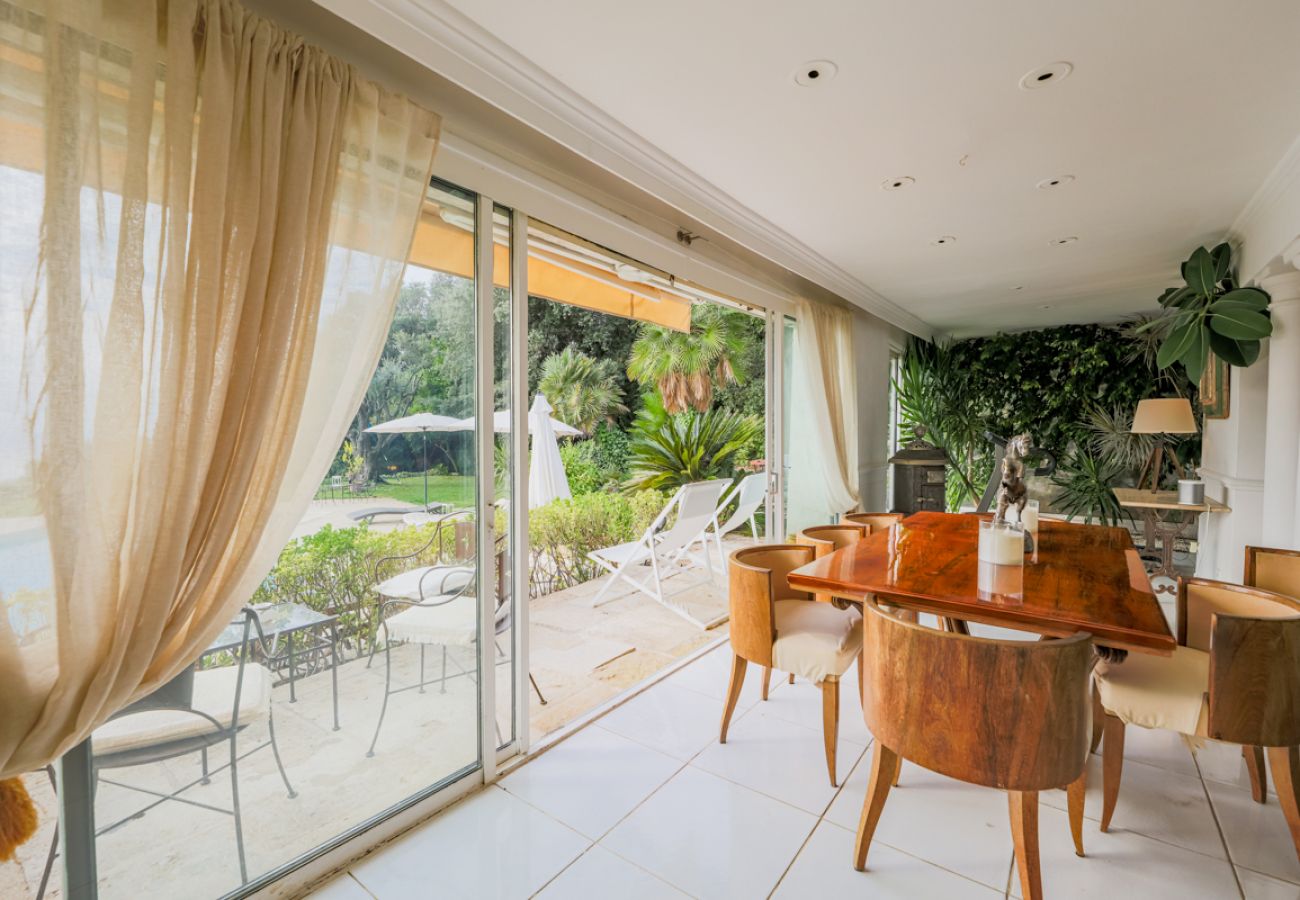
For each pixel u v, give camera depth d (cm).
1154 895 162
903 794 210
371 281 164
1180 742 243
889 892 165
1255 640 161
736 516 514
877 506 591
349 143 160
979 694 149
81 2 112
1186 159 262
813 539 309
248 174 137
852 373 489
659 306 437
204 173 129
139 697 127
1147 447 615
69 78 110
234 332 134
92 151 113
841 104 218
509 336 231
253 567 146
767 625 226
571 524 533
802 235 362
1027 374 710
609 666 330
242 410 136
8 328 106
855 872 173
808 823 194
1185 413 450
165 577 124
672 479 745
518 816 199
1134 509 562
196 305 128
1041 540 262
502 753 230
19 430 108
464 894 166
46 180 108
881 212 325
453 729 209
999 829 191
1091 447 663
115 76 119
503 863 178
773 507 428
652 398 854
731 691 241
